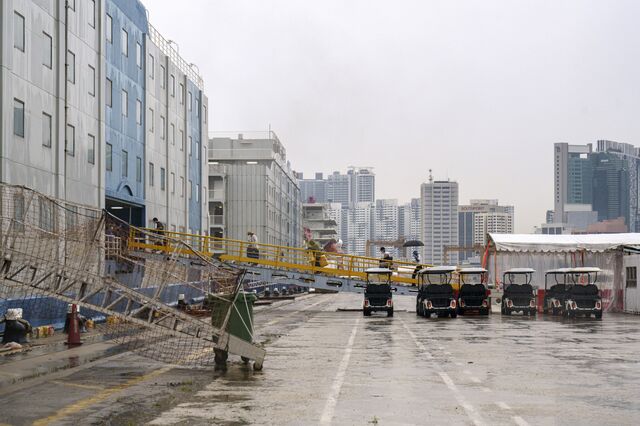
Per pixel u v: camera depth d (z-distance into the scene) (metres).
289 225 123.88
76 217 18.03
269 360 17.02
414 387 12.81
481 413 10.37
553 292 38.38
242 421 9.87
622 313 40.97
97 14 35.97
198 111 60.66
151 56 47.16
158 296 16.56
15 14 26.56
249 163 102.75
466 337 23.70
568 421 9.79
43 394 12.09
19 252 15.69
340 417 10.11
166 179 50.28
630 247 41.62
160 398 11.70
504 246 43.16
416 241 58.75
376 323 31.44
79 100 33.31
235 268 16.06
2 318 21.02
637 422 9.73
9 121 25.95
